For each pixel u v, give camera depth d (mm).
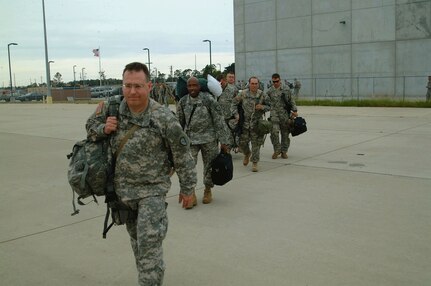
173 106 25266
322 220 5582
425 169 8312
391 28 29391
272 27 35000
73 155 3367
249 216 5844
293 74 34250
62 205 6637
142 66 3260
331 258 4430
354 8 30766
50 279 4172
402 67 29234
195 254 4637
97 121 3350
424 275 4012
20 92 71375
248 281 3994
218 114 6262
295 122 9648
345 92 31719
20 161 10398
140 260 3229
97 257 4664
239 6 36750
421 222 5414
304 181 7660
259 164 9273
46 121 21000
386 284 3857
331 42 32062
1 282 4121
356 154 10070
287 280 3982
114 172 3324
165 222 3340
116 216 3402
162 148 3344
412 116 18562
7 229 5594
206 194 6508
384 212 5836
